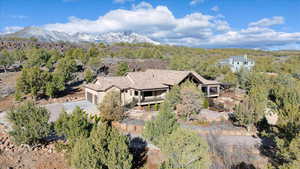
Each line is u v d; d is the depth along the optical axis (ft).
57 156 53.11
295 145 30.07
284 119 36.09
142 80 113.09
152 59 256.93
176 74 117.19
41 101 111.96
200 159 37.32
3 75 155.74
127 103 106.73
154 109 100.42
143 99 108.06
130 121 80.64
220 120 84.07
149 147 58.95
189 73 113.70
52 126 63.57
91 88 111.45
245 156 51.96
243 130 72.08
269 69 212.23
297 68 182.80
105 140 42.39
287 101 40.19
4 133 65.51
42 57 184.75
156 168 48.44
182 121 80.94
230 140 64.49
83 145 40.93
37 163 49.29
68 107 102.68
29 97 117.19
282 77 111.86
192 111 81.41
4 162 48.01
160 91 116.57
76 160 39.78
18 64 198.70
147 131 54.44
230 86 142.61
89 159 38.83
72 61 165.89
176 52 357.00
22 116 54.19
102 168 40.98
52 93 115.75
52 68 175.32
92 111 96.17
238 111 72.49
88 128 56.49
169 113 54.54
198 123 79.05
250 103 70.13
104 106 79.41
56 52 214.48
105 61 217.77
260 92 70.33
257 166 48.06
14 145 56.54
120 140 42.34
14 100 110.22
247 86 132.26
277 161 50.06
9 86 131.64
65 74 138.31
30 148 55.77
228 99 119.85
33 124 53.93
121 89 104.58
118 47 375.66
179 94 83.71
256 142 63.21
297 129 33.37
